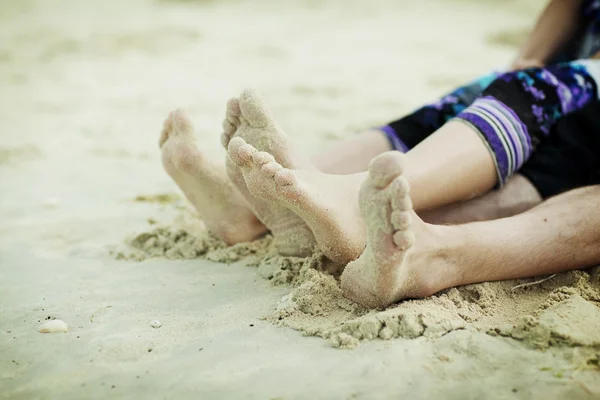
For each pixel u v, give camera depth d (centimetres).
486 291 184
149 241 229
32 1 905
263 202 200
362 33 718
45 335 174
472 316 175
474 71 532
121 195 290
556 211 192
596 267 193
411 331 167
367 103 443
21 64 590
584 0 273
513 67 272
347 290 180
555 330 161
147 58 612
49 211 272
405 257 165
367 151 226
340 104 443
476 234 182
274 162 177
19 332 176
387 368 154
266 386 149
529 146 208
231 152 178
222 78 534
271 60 597
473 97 238
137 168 330
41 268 218
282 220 201
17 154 354
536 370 152
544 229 187
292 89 487
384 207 158
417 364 155
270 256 212
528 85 212
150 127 407
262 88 495
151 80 531
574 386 146
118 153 356
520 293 187
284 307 180
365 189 161
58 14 841
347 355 160
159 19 810
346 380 150
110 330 176
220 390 148
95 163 339
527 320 166
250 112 190
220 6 908
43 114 439
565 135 212
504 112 204
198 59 605
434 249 176
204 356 162
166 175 319
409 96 461
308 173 187
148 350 165
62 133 395
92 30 733
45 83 527
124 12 862
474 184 202
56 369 158
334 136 369
